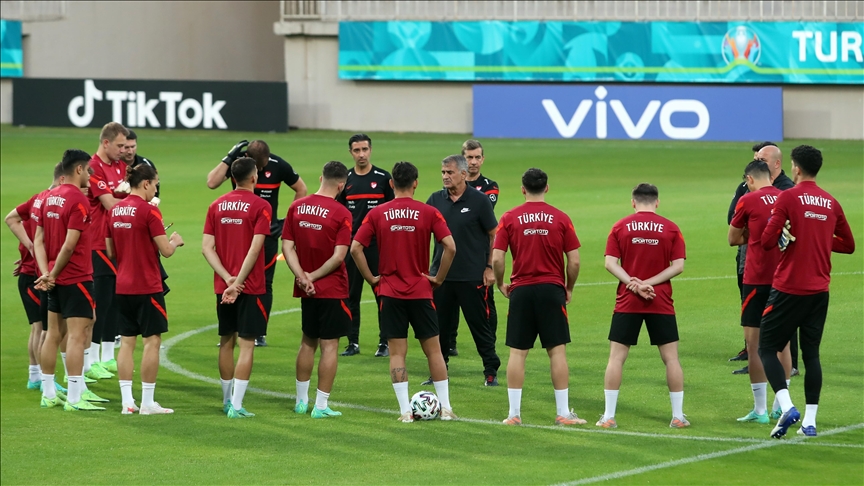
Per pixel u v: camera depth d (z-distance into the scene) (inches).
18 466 850.1
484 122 4047.7
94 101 4205.2
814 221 904.3
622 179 2908.5
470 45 4183.1
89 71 4650.6
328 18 4389.8
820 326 919.7
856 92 3853.3
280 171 1272.1
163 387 1144.2
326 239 999.0
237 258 1005.8
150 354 1022.4
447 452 876.6
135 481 808.9
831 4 3892.7
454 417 993.5
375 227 989.8
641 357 1236.5
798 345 1246.3
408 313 989.8
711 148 3587.6
